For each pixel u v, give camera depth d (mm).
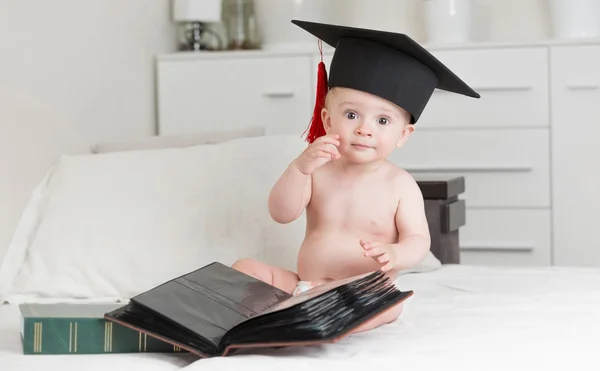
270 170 1900
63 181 1820
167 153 1914
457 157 2871
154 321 1212
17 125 2008
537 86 2814
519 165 2842
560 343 1239
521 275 1855
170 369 1155
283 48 3062
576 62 2791
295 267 1768
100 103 2520
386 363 1139
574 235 2834
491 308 1495
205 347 1177
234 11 3168
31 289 1668
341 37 1506
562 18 2910
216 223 1781
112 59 2615
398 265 1450
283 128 2928
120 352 1241
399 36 1414
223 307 1247
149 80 2920
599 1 2906
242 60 2930
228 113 2945
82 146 2361
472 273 1900
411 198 1521
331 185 1527
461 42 2895
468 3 2975
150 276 1685
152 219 1754
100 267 1685
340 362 1142
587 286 1703
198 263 1715
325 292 1183
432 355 1174
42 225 1747
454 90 1580
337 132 1478
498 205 2869
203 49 3158
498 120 2844
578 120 2805
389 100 1449
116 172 1837
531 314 1441
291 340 1137
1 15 2008
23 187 1963
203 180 1845
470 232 2893
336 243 1498
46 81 2199
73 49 2355
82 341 1232
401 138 1526
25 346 1227
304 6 3043
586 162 2812
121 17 2686
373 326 1342
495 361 1146
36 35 2160
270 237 1792
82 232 1720
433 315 1449
